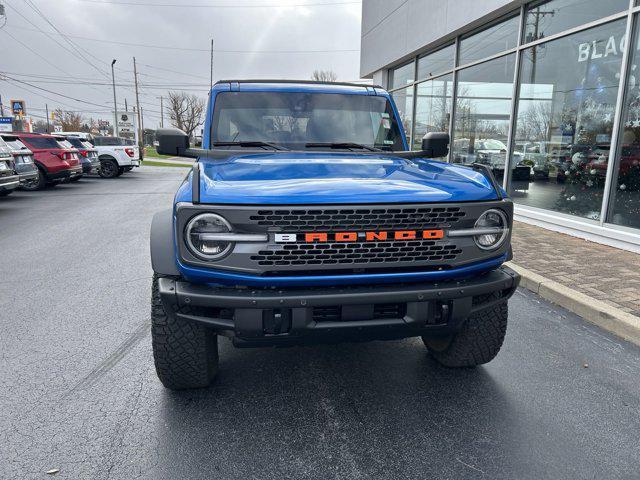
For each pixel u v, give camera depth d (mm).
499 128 9570
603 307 4211
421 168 3080
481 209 2535
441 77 12156
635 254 6098
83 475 2271
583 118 7293
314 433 2623
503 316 3035
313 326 2361
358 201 2350
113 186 17594
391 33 14625
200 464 2361
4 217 10039
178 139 3502
